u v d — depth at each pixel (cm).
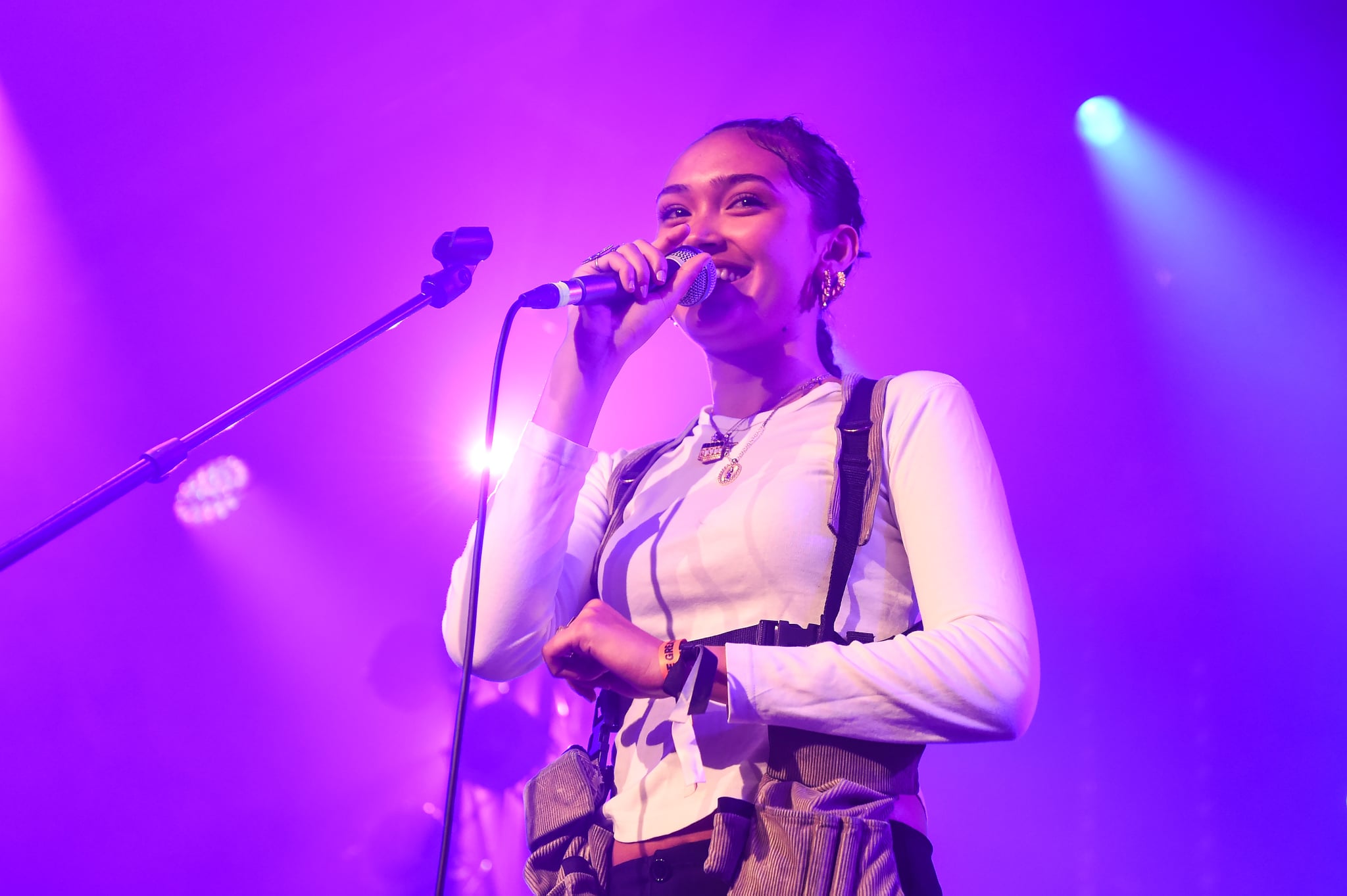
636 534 147
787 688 114
